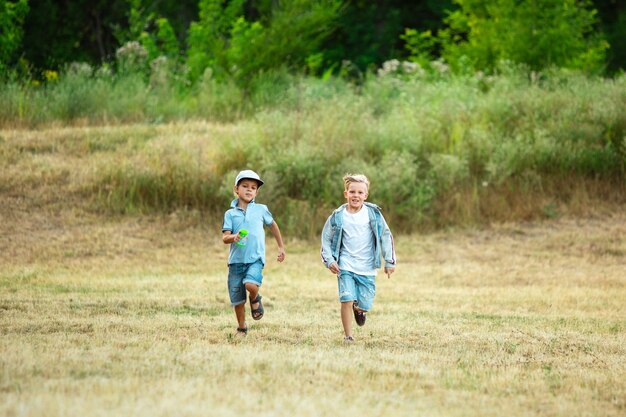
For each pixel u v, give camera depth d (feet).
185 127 98.84
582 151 87.30
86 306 46.21
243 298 36.91
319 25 127.34
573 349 36.29
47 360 28.17
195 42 125.59
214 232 77.66
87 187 81.87
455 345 36.45
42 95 104.68
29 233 73.51
